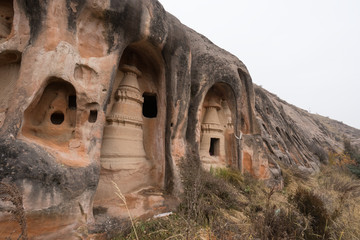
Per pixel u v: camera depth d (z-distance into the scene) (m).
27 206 2.83
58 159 3.29
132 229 3.69
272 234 3.25
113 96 5.44
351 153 18.69
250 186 7.25
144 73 6.10
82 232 3.29
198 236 3.36
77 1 3.82
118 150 5.10
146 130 6.18
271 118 15.16
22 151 2.97
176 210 4.81
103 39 4.27
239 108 8.84
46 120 3.95
